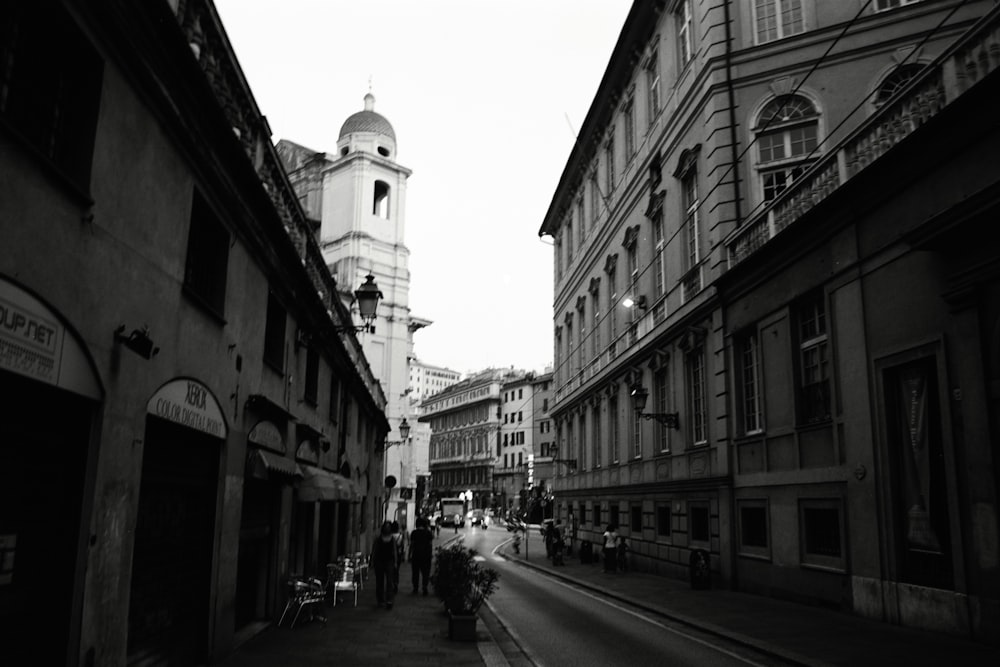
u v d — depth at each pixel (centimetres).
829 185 1498
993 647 1005
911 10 1866
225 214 940
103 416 617
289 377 1346
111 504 635
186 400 812
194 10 841
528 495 8712
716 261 1972
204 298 919
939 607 1124
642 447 2622
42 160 513
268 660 945
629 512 2744
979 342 1053
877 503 1286
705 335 2069
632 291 2830
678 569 2198
